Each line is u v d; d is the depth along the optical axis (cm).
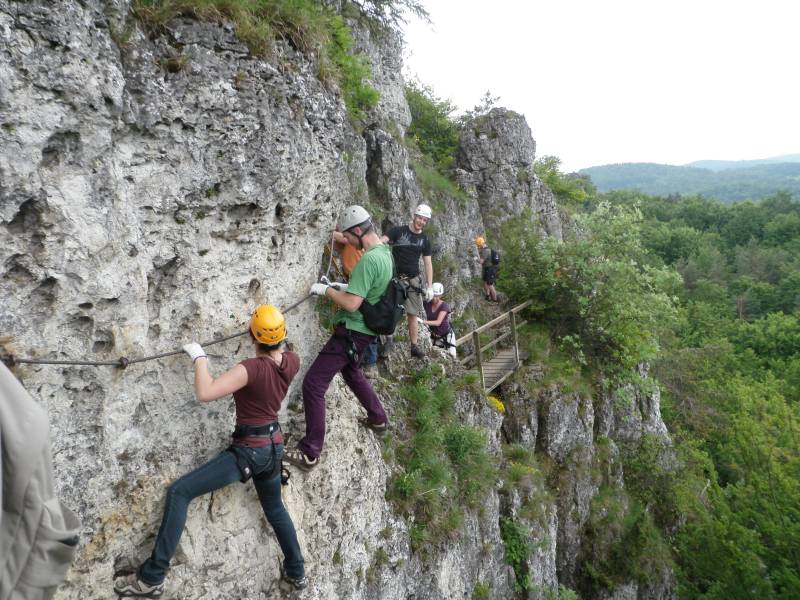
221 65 334
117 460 315
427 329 840
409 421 693
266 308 347
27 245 257
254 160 364
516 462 1070
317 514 458
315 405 434
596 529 1199
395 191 1109
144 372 327
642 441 1479
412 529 598
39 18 239
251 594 393
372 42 1328
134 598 316
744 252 7438
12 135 238
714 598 1120
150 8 304
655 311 1355
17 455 207
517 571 880
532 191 1761
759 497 1125
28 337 263
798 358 3981
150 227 318
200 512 363
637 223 1373
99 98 268
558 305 1382
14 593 209
